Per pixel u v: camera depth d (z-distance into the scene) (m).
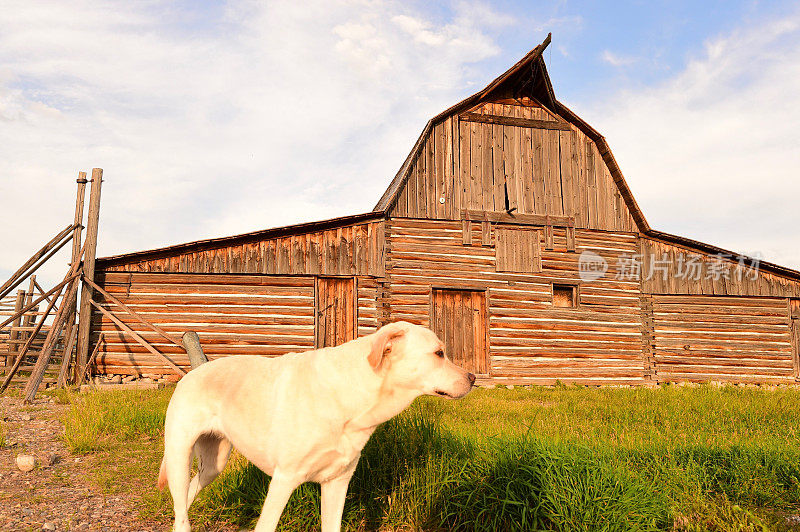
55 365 14.87
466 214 15.62
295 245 14.32
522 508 3.69
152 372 13.37
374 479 4.18
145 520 4.00
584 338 15.93
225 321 13.82
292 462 2.89
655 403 10.22
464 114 16.14
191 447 3.19
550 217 16.25
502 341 15.31
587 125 16.78
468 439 4.99
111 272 13.53
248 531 3.75
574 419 8.26
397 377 3.02
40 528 3.75
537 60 15.88
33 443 6.52
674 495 4.27
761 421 8.25
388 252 14.91
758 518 3.97
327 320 14.37
